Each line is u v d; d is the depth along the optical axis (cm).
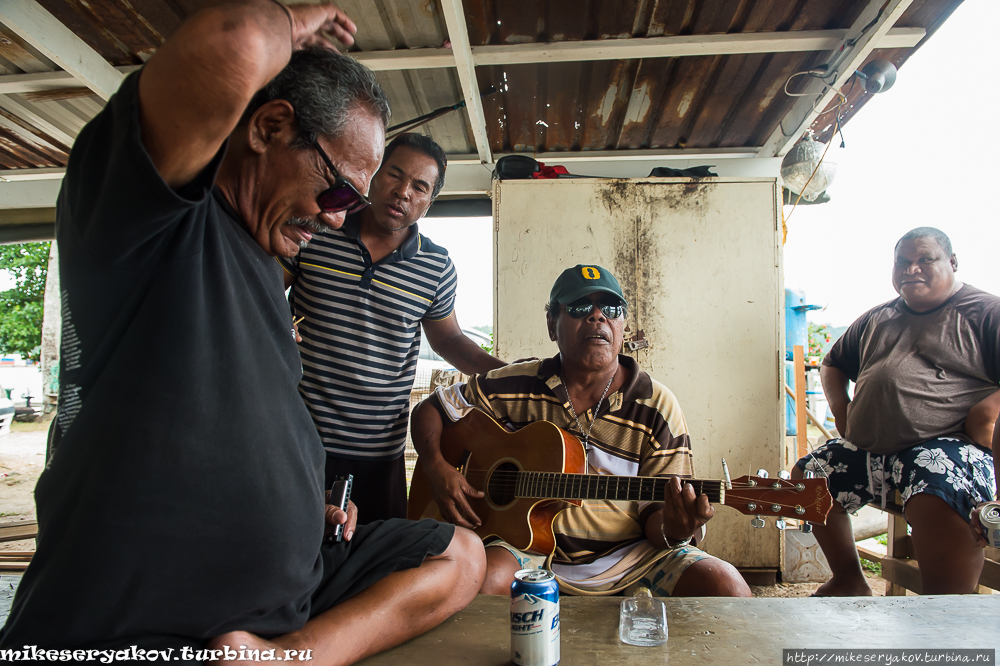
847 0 293
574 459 209
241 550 97
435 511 235
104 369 88
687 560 185
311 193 101
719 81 360
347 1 293
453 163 454
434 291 239
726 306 378
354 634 118
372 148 104
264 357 101
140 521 87
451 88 372
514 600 124
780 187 379
